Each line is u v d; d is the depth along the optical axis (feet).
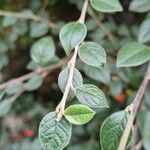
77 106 0.48
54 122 0.47
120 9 0.64
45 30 1.06
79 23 0.59
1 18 1.22
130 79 0.96
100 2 0.64
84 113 0.48
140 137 0.91
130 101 0.70
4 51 1.15
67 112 0.48
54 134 0.47
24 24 1.13
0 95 0.75
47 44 0.88
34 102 1.26
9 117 1.24
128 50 0.65
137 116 0.85
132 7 0.90
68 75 0.54
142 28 0.83
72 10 1.30
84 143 1.05
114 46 1.03
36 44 0.88
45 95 1.35
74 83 0.53
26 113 1.24
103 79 0.85
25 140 1.15
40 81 0.90
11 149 1.16
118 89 0.98
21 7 1.32
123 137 0.46
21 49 1.34
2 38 1.16
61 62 0.96
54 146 0.46
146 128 0.83
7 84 0.80
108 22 1.10
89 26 1.05
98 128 1.07
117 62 0.64
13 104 1.23
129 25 1.19
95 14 1.12
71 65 0.54
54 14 1.29
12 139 1.23
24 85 0.89
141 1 0.90
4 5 1.32
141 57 0.64
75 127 1.11
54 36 1.28
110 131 0.50
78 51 0.57
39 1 1.22
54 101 1.33
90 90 0.51
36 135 1.22
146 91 0.93
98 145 1.05
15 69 1.38
